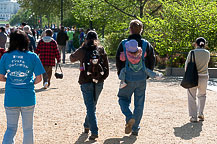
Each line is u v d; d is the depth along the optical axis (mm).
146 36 18906
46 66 10141
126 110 5367
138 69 5207
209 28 14148
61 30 17500
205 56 6457
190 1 15203
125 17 20703
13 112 4230
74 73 13867
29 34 11219
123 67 5312
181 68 13789
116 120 6621
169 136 5664
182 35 14516
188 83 6352
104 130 5934
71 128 6043
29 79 4262
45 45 9914
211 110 7629
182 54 14750
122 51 5270
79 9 22156
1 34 15188
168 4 15000
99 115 7004
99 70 5164
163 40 14641
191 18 14461
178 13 14617
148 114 7152
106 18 20672
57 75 9672
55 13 48375
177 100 8703
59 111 7309
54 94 9266
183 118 6879
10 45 4234
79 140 5383
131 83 5242
